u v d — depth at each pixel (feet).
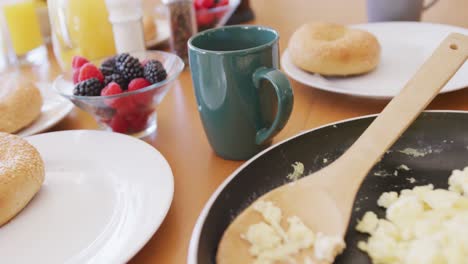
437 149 1.91
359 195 1.76
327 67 2.78
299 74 2.87
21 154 2.05
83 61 2.78
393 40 3.32
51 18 3.61
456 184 1.71
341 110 2.52
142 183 1.93
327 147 1.93
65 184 2.08
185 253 1.65
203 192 1.97
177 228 1.77
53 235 1.76
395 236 1.52
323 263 1.44
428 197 1.64
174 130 2.56
